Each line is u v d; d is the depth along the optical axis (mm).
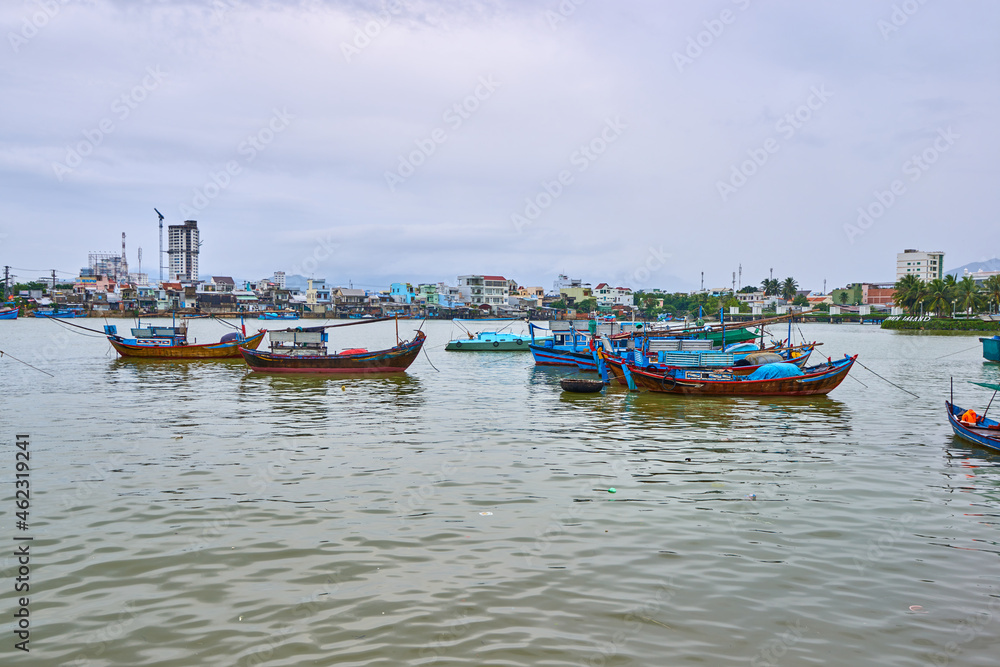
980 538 13062
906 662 8820
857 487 16438
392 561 11844
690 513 14422
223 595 10547
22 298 156750
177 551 12250
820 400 31891
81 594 10562
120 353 53875
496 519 14023
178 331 56750
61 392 33969
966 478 17312
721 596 10562
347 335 107500
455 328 138875
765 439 22266
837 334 116125
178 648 9062
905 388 37281
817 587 10898
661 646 9148
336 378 41844
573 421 25719
